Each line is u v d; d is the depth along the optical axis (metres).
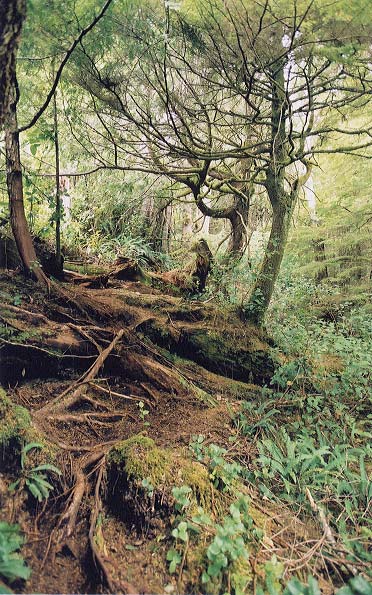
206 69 4.51
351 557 2.43
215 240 9.04
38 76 3.77
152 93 4.63
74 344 3.47
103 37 3.42
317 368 4.54
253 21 3.47
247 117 4.54
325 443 3.51
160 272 5.89
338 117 5.22
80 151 5.16
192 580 2.04
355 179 7.60
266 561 2.21
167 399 3.65
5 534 2.01
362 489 3.00
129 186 5.88
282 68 3.80
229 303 5.00
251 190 6.32
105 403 3.38
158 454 2.57
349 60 3.35
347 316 7.07
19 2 1.95
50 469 2.45
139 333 4.01
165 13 3.63
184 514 2.28
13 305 3.46
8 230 3.94
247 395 4.07
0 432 2.44
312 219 8.62
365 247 8.67
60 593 1.93
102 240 6.21
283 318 6.04
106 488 2.46
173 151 4.52
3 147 3.67
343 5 2.99
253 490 2.85
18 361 3.22
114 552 2.15
